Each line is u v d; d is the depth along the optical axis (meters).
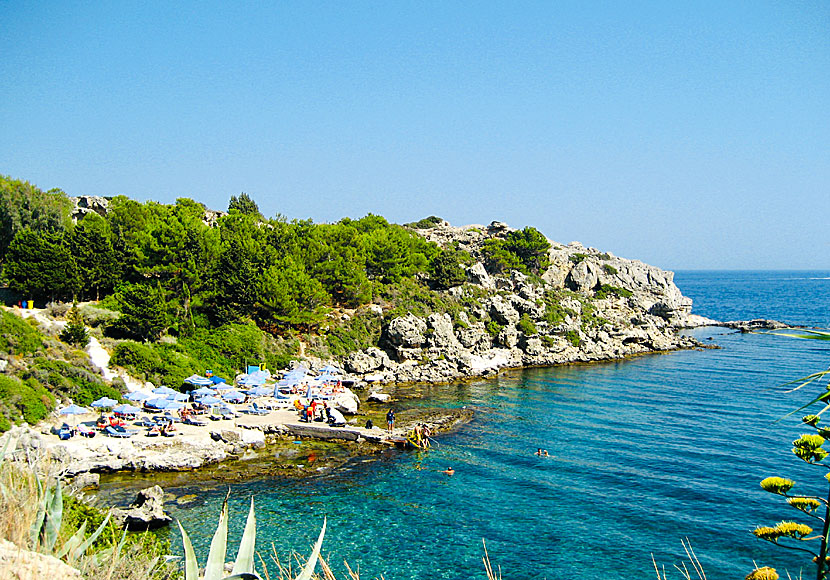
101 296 72.38
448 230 167.12
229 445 48.16
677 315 158.50
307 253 92.62
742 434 56.66
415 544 33.59
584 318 120.88
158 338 67.00
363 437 53.12
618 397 74.19
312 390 68.50
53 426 45.53
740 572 31.03
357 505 38.84
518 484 43.25
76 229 72.69
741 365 99.44
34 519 8.45
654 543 34.28
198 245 73.81
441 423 59.22
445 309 103.12
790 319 170.88
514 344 102.94
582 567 31.48
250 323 77.94
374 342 91.69
